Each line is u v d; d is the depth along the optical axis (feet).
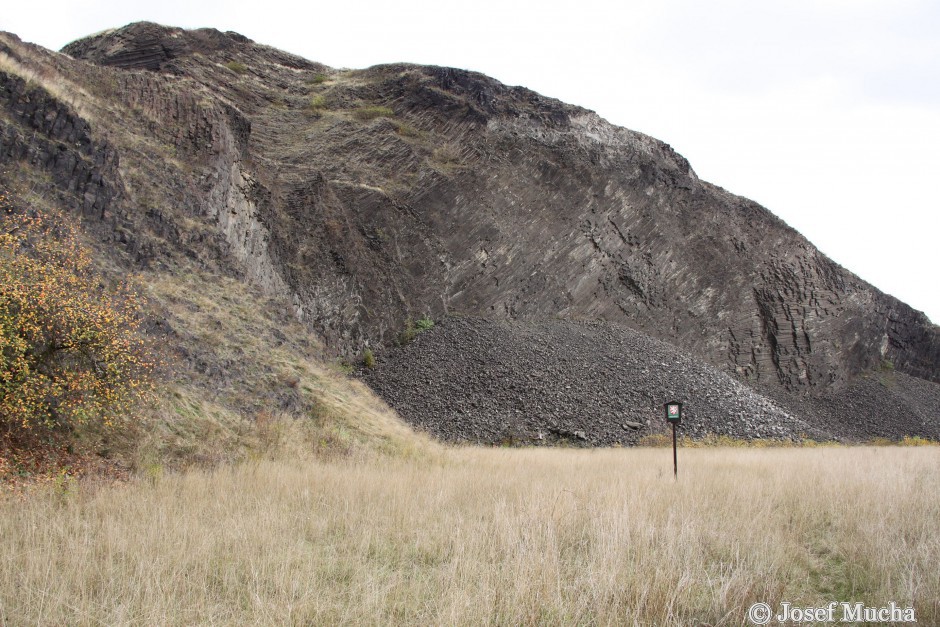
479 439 98.89
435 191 152.97
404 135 165.17
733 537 28.27
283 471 41.96
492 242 156.15
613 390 116.26
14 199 50.83
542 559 23.31
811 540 29.58
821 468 51.98
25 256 41.78
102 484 33.86
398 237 143.84
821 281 199.82
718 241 192.54
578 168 177.06
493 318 147.95
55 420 38.73
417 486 39.78
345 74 193.57
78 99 78.79
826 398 183.62
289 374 65.21
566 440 100.94
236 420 52.19
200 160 94.38
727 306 186.39
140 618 18.31
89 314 40.42
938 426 170.81
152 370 47.73
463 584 21.56
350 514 30.81
